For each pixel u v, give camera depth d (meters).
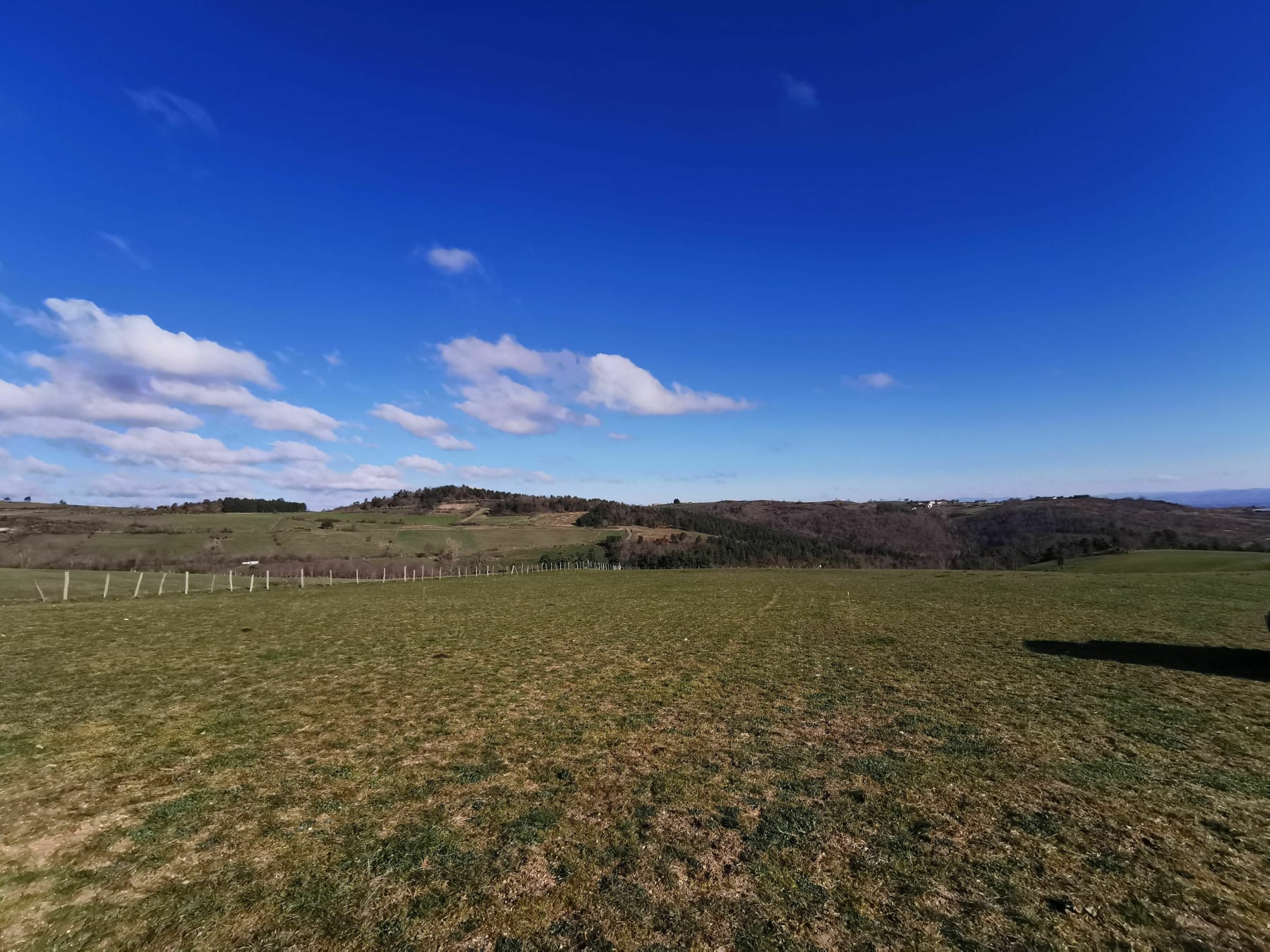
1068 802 5.61
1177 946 3.58
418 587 35.66
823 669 11.65
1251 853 4.66
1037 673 11.03
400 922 3.90
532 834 5.09
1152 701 9.06
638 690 10.20
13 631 17.00
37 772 6.60
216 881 4.42
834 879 4.35
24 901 4.18
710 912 3.96
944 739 7.45
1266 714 8.34
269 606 24.50
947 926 3.79
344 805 5.74
